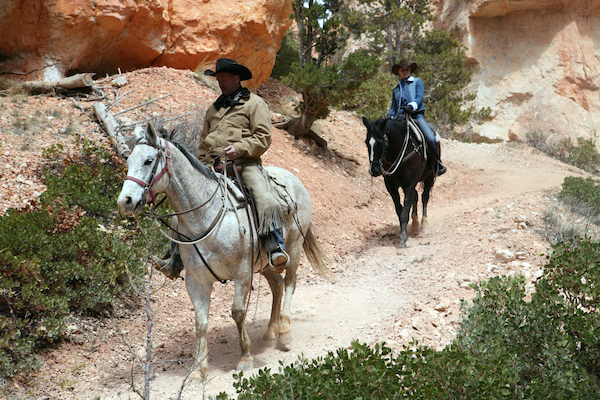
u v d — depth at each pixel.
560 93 30.38
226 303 7.93
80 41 13.50
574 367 4.39
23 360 5.71
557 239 9.34
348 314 7.17
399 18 24.64
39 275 6.53
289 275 6.59
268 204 5.63
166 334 6.89
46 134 10.70
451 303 6.70
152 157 4.96
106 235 7.59
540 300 4.91
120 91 13.05
